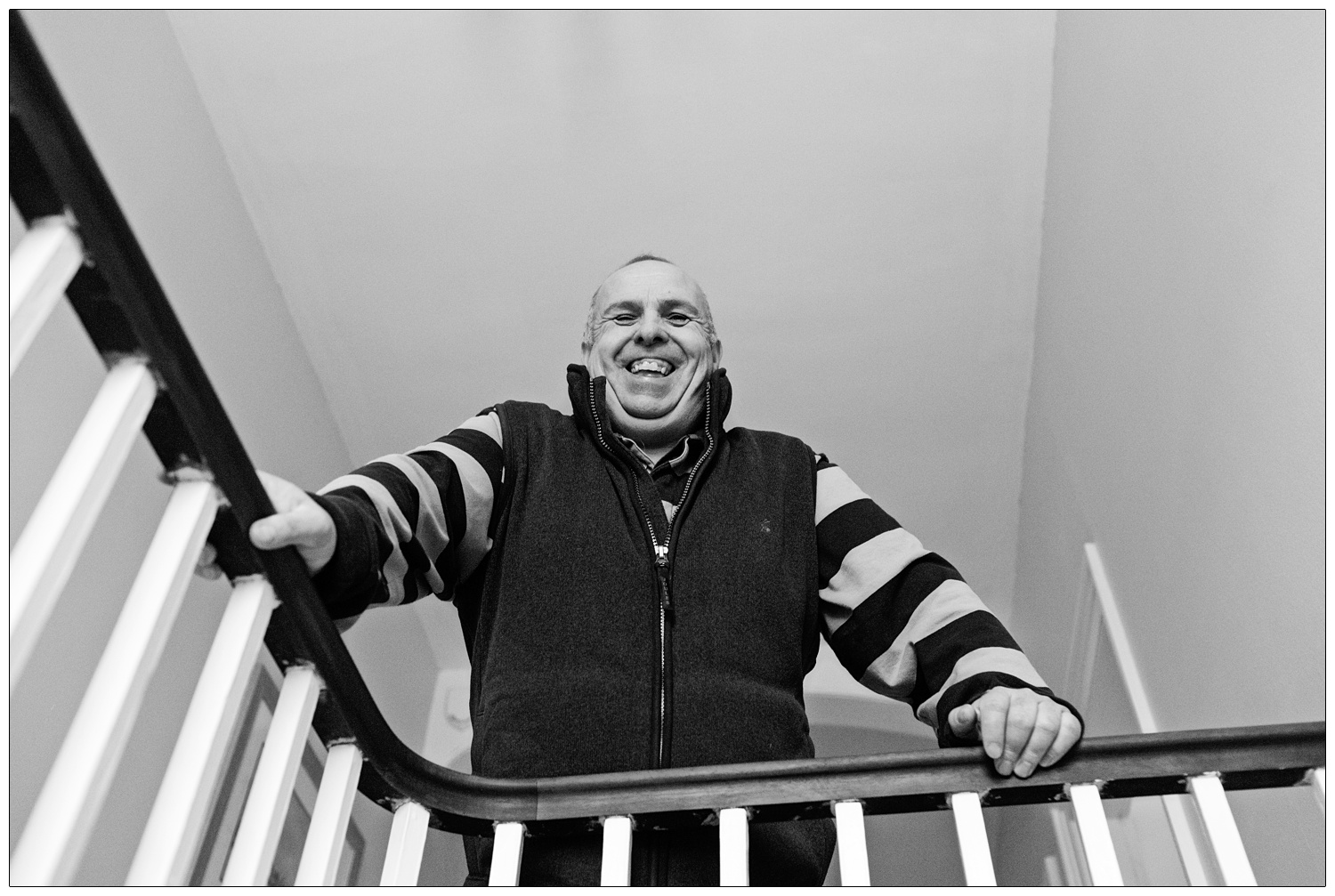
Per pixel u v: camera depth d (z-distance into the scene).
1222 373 2.09
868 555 1.50
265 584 0.94
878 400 3.96
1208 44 2.23
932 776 1.16
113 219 0.78
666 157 3.46
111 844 2.21
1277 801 1.82
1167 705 2.47
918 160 3.44
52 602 0.72
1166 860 2.53
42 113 0.73
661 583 1.41
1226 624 2.07
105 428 0.78
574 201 3.55
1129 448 2.74
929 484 4.17
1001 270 3.65
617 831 1.12
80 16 2.74
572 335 3.80
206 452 0.87
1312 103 1.72
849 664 1.47
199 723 0.85
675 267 1.95
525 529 1.45
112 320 0.81
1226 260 2.09
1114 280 2.85
